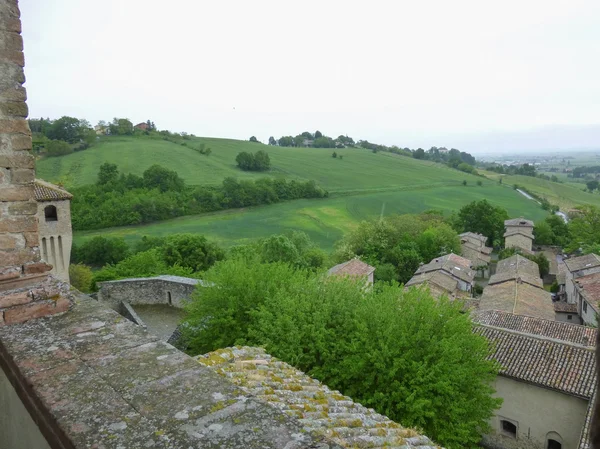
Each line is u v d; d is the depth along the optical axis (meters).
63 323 3.28
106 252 45.84
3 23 3.26
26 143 3.44
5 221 3.37
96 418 2.08
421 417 11.09
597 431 1.02
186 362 2.65
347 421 4.34
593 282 31.19
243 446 1.87
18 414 2.80
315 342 13.08
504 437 16.34
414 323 12.62
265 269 17.69
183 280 25.91
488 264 52.91
